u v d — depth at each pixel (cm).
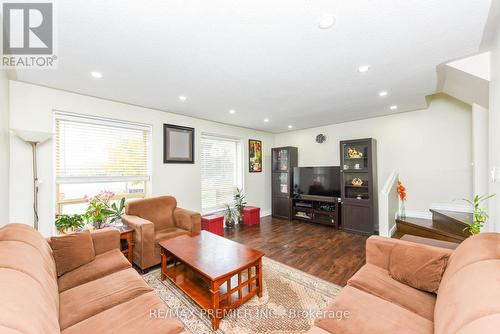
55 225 252
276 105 341
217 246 221
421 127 388
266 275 240
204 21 146
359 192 421
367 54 192
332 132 494
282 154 543
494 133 191
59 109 266
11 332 62
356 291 137
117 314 120
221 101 318
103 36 161
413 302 126
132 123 333
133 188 339
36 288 95
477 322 65
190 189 405
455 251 134
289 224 471
